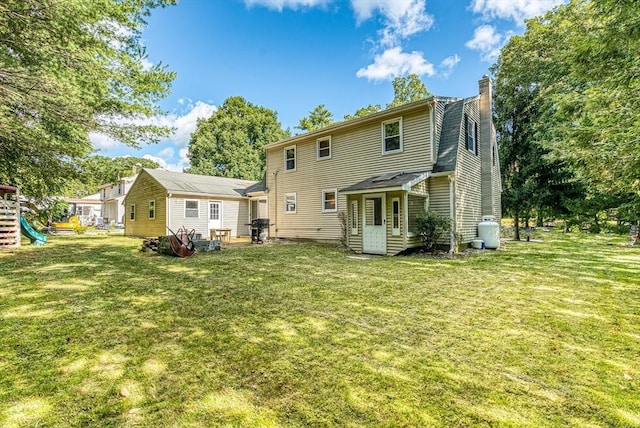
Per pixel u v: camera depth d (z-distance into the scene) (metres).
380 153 11.59
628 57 6.86
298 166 14.69
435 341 3.03
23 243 12.55
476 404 2.02
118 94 7.32
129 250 10.51
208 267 7.15
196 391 2.17
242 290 5.03
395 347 2.89
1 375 2.38
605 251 10.01
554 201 16.86
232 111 36.84
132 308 4.07
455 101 10.91
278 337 3.13
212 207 17.66
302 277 6.05
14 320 3.58
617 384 2.25
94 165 10.13
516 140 17.03
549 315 3.77
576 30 11.55
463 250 10.28
